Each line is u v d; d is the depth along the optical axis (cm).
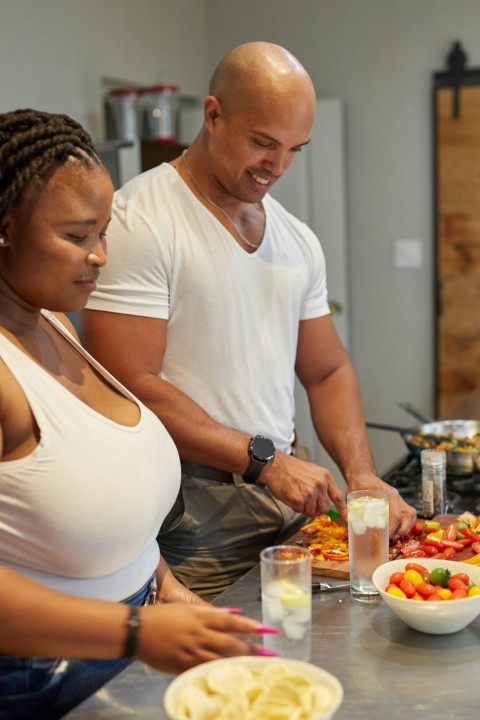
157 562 144
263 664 108
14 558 121
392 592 132
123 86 405
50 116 123
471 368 439
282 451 198
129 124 379
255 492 188
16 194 117
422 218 437
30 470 118
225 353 184
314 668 105
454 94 423
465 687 114
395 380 453
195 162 185
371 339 453
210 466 185
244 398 188
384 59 432
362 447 202
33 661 119
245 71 171
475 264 431
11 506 118
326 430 206
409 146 434
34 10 342
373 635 130
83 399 132
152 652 108
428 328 444
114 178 342
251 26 453
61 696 123
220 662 107
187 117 435
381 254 446
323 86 443
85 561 123
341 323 446
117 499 123
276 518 191
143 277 176
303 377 214
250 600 145
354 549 144
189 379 184
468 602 125
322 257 210
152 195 182
